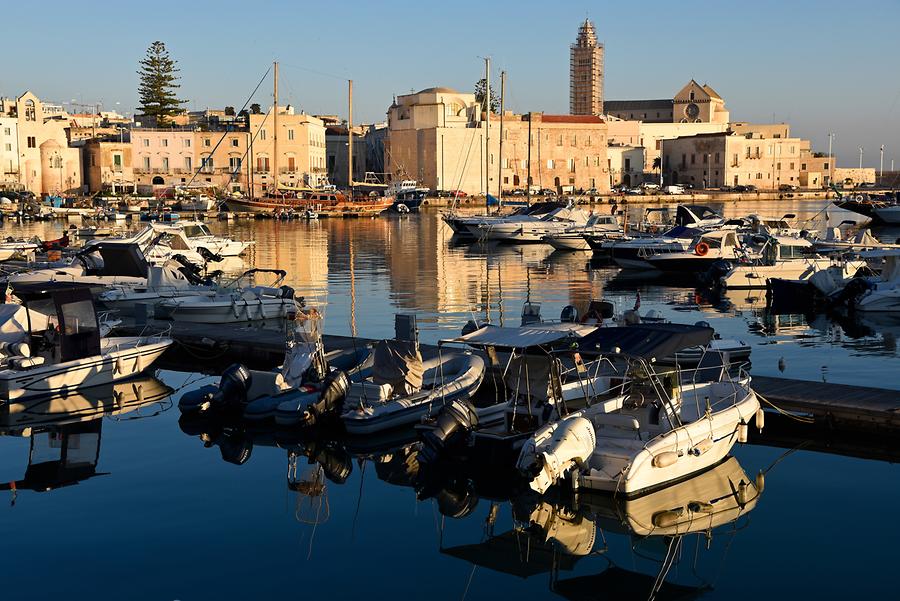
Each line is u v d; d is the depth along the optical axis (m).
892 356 25.95
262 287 34.78
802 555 13.40
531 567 13.30
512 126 139.12
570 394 18.75
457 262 54.09
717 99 194.88
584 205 123.25
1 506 15.30
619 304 36.69
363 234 75.31
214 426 20.20
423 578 12.88
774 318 33.38
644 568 13.23
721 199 146.50
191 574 12.82
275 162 99.00
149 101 129.88
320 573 12.95
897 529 14.20
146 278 34.72
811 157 177.88
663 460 15.51
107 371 23.25
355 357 22.78
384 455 18.44
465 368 21.77
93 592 12.25
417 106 136.88
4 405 21.41
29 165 111.06
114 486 16.31
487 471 16.95
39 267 39.75
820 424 18.67
